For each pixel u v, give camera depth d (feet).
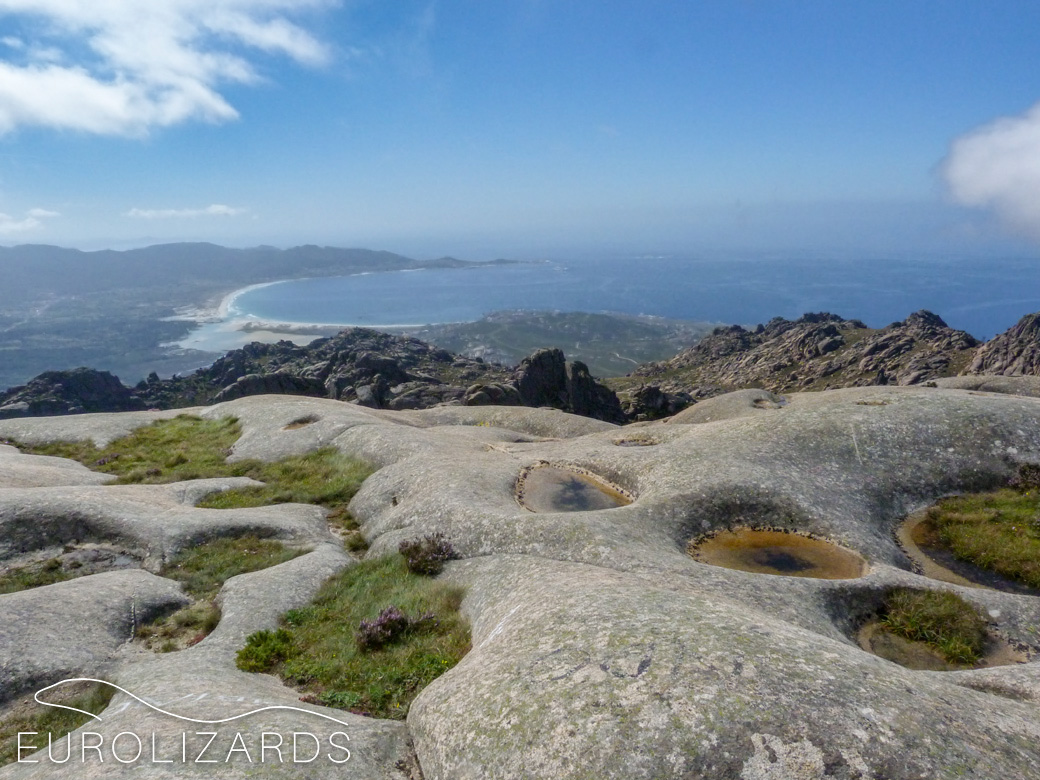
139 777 33.99
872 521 88.17
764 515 87.04
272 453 144.66
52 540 87.51
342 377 445.78
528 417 199.00
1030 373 473.26
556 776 31.76
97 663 58.29
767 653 38.45
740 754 30.40
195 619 68.85
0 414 528.22
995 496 93.50
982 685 46.62
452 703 40.75
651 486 98.94
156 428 177.37
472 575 72.95
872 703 33.65
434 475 107.96
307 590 74.49
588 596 51.75
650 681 36.35
